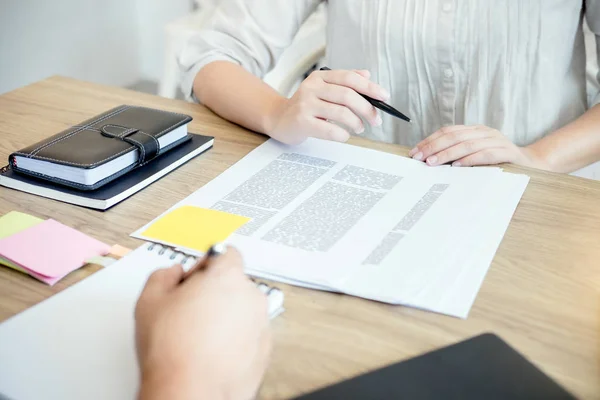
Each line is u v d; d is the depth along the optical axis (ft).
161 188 2.68
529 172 2.75
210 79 3.48
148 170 2.74
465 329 1.86
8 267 2.17
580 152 3.14
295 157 2.92
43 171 2.63
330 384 1.67
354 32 3.92
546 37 3.62
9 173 2.69
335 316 1.93
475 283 2.03
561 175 2.72
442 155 2.81
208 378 1.47
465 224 2.35
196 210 2.48
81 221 2.44
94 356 1.77
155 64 7.70
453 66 3.73
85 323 1.89
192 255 2.22
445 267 2.11
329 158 2.91
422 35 3.69
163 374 1.47
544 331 1.85
